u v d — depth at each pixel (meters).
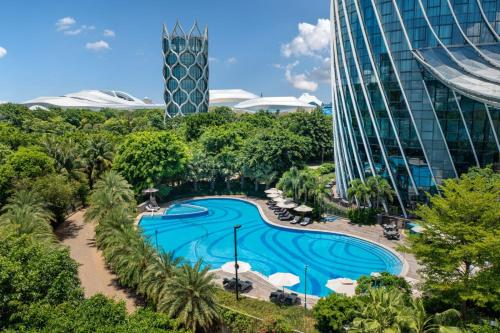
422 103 52.38
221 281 37.41
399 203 56.12
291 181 59.16
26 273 22.22
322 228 53.06
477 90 43.84
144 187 66.06
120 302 22.06
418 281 35.03
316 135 105.44
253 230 54.56
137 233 37.34
